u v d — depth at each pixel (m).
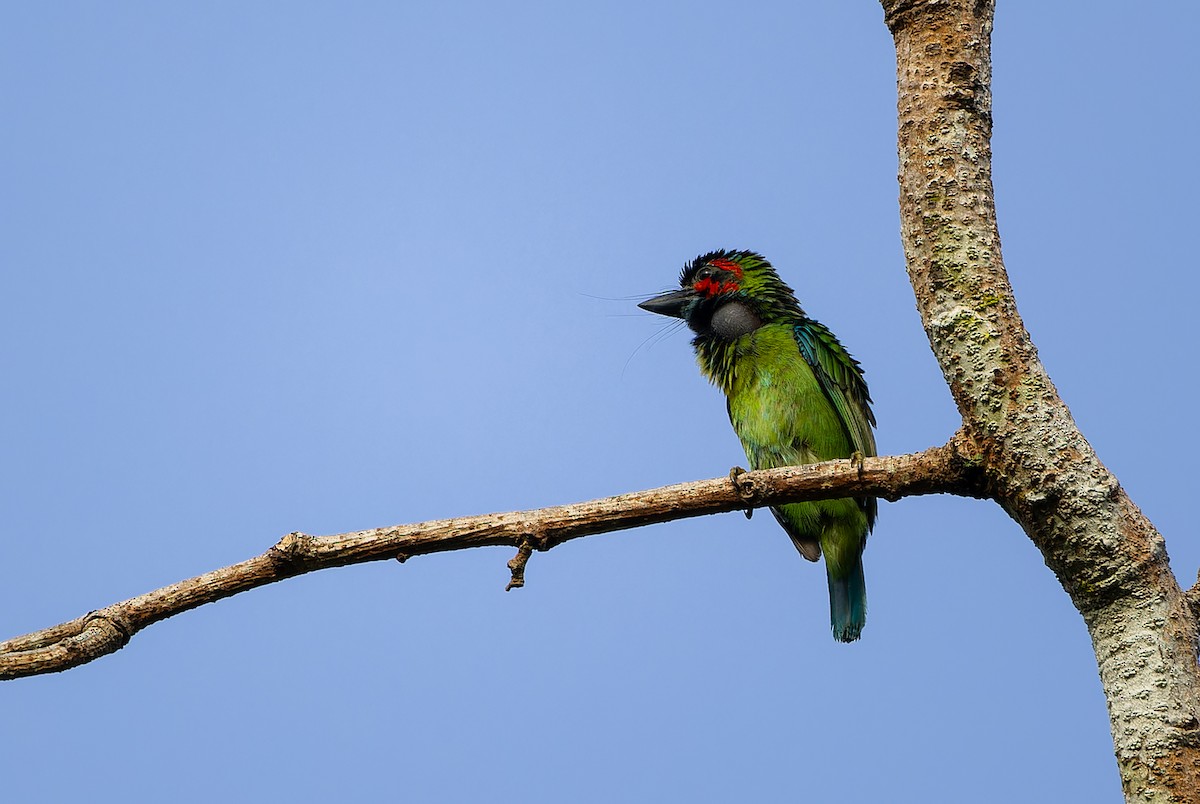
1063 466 5.24
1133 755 4.82
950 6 5.75
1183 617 4.98
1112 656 5.02
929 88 5.71
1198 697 4.84
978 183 5.64
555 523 6.08
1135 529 5.11
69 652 5.69
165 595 5.91
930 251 5.61
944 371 5.64
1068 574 5.24
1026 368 5.44
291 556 5.95
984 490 5.70
